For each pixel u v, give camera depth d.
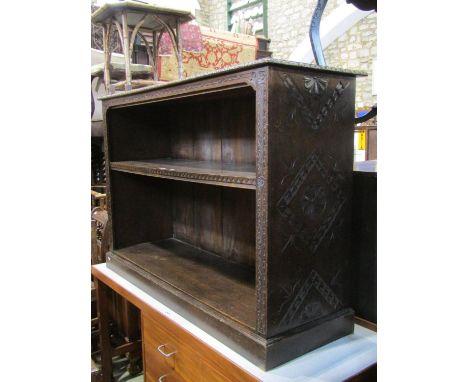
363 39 5.00
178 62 2.52
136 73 3.01
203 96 1.58
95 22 2.43
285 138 1.10
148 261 1.85
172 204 2.21
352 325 1.33
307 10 5.29
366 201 1.37
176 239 2.20
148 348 1.62
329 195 1.23
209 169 1.47
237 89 1.29
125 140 2.02
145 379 1.67
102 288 2.02
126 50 2.28
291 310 1.17
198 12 6.73
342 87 1.23
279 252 1.12
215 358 1.22
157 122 2.12
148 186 2.12
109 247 2.15
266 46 4.04
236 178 1.19
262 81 1.05
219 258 1.88
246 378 1.11
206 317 1.33
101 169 3.47
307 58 5.20
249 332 1.17
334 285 1.29
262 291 1.12
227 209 1.84
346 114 1.25
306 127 1.14
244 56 3.81
